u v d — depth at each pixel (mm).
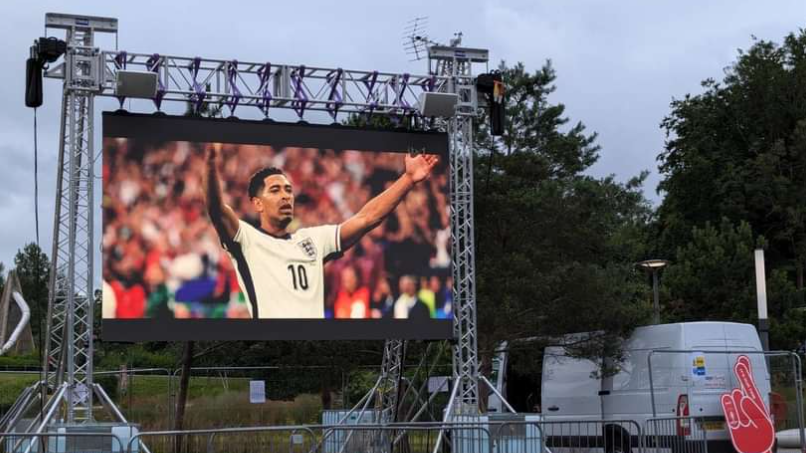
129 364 35750
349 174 16219
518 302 19453
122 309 14750
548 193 19531
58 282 14781
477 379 16281
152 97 14695
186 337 15031
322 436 14445
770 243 46156
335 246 16016
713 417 15438
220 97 15586
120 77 14289
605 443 15094
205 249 15312
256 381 22656
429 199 16578
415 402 18719
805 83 47094
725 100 48281
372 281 16125
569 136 20938
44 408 14258
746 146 47875
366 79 16344
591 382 17938
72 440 12547
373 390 18516
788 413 20750
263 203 15695
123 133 15070
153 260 15008
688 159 47219
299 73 15906
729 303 29969
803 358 29344
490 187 19844
